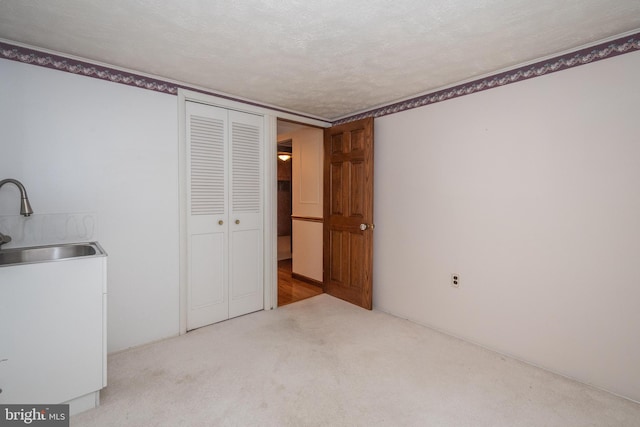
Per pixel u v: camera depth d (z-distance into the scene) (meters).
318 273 4.22
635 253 1.84
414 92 2.86
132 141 2.40
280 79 2.54
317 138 4.13
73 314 1.67
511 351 2.36
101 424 1.62
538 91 2.18
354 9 1.57
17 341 1.53
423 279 2.92
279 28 1.76
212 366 2.19
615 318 1.92
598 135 1.95
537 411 1.76
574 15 1.63
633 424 1.66
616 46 1.86
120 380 2.01
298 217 4.50
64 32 1.82
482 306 2.52
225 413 1.72
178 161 2.64
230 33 1.81
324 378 2.05
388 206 3.21
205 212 2.86
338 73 2.40
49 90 2.06
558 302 2.13
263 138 3.25
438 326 2.82
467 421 1.67
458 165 2.64
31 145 2.01
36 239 2.04
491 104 2.42
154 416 1.69
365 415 1.71
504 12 1.60
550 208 2.15
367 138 3.22
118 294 2.37
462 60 2.18
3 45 1.90
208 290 2.91
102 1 1.51
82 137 2.19
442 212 2.76
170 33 1.82
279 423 1.64
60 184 2.12
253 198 3.21
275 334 2.72
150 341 2.53
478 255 2.53
